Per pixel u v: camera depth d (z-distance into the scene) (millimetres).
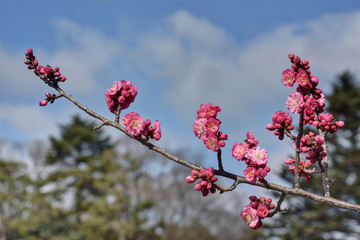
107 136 35625
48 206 30719
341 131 18922
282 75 2703
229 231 29031
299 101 2543
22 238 25609
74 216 30922
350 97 18734
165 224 26281
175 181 26891
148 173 27312
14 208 31531
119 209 27203
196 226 27875
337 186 17359
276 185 2498
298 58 2666
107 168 30141
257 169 2492
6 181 32875
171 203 26891
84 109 2744
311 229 19953
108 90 2768
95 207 28906
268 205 2645
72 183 34188
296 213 20938
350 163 18141
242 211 2611
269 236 21719
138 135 2607
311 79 2666
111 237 26000
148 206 25844
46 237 25312
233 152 2562
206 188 2465
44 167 37719
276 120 2703
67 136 34781
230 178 2508
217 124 2496
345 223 19078
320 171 2746
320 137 2754
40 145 38656
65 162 35000
